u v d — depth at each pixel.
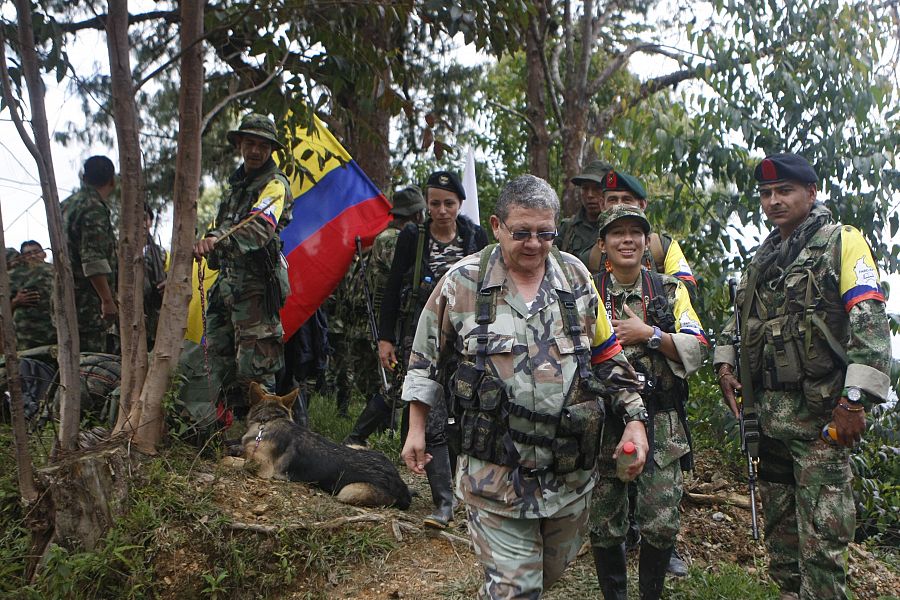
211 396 4.84
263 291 4.89
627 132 6.93
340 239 6.05
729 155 6.36
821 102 6.44
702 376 6.32
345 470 4.64
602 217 3.79
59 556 3.71
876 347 3.34
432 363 2.93
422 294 4.65
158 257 5.93
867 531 5.73
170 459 4.39
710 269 6.45
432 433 4.46
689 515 4.96
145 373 4.52
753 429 3.79
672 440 3.56
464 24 4.31
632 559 4.31
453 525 4.54
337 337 7.37
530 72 9.69
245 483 4.47
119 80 4.38
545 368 2.73
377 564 4.09
